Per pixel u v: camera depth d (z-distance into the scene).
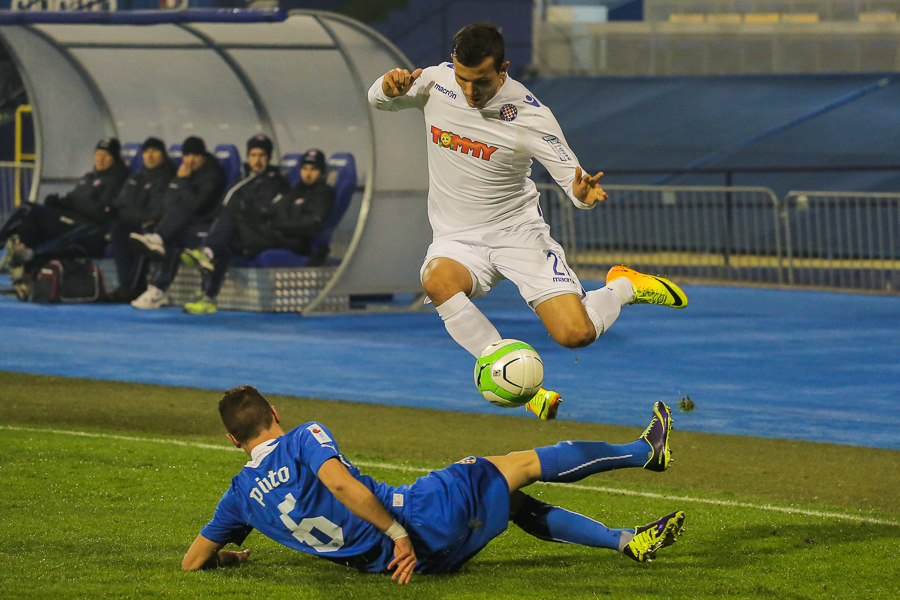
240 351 39.31
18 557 16.39
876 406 30.48
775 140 81.00
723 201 70.06
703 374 35.53
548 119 19.48
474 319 19.73
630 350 40.59
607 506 20.30
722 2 97.31
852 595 15.16
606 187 65.56
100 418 27.80
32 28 52.72
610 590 15.18
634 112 90.88
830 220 68.75
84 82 56.59
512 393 17.58
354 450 25.03
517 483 15.80
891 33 92.25
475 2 103.31
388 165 47.56
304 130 53.81
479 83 18.98
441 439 26.22
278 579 15.45
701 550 17.53
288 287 49.25
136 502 19.94
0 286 57.94
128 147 56.25
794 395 32.03
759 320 49.03
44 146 56.56
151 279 53.25
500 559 16.91
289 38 48.88
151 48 53.41
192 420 27.80
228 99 54.72
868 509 20.47
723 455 24.81
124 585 15.09
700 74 97.88
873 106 85.12
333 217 50.12
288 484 15.09
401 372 35.53
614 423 28.27
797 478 22.80
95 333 43.06
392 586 15.16
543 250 20.30
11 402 29.61
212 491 20.83
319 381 33.81
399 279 49.19
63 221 52.47
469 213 20.30
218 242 48.69
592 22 100.94
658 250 67.00
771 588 15.44
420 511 15.18
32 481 21.27
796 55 95.44
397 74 19.53
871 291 59.50
